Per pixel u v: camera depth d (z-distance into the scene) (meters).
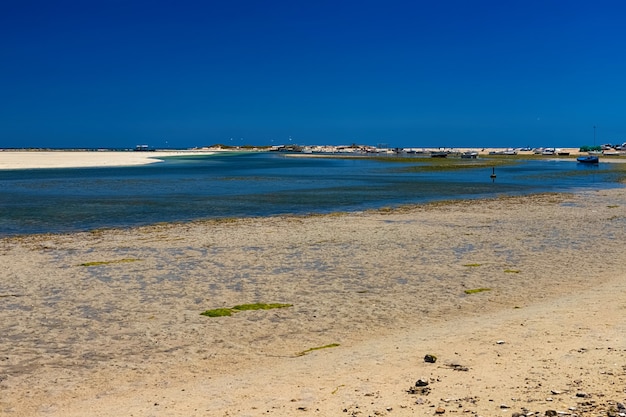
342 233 27.77
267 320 13.95
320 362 10.89
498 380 9.16
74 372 10.82
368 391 9.06
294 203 43.56
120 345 12.29
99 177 77.19
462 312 14.55
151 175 82.56
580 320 12.70
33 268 20.19
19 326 13.63
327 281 17.91
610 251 22.67
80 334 13.03
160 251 23.34
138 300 15.86
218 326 13.52
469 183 65.44
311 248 23.67
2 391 9.96
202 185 62.72
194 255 22.38
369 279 18.16
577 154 192.12
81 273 19.31
